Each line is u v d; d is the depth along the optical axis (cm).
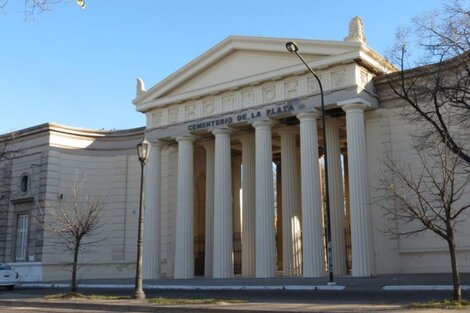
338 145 3209
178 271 3409
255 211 3331
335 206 3083
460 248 2639
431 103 2447
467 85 2123
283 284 2434
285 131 3431
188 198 3481
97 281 3541
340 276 2778
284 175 3400
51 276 4047
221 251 3231
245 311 1455
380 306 1472
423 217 1619
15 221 4353
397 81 2888
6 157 4322
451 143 1969
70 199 4238
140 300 1958
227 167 3328
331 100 2912
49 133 4253
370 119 3008
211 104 3450
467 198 2622
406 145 2856
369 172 2948
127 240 4253
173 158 3941
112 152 4447
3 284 3102
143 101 3791
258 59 3262
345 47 2880
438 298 1658
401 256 2794
